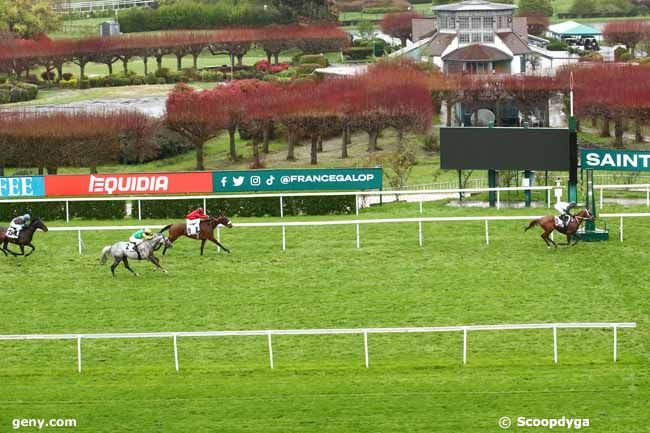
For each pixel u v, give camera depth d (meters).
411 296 46.31
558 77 105.19
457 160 62.09
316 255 52.38
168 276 49.56
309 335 42.56
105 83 133.38
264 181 62.38
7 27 156.38
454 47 123.69
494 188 59.25
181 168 89.88
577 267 49.38
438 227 56.84
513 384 37.75
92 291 47.78
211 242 54.97
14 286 48.66
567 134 60.41
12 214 60.62
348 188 62.38
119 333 42.03
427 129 91.38
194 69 138.62
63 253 53.56
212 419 35.84
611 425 34.97
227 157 93.56
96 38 144.88
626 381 37.78
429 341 41.59
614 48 153.62
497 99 101.62
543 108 103.62
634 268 48.94
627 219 57.25
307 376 38.72
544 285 47.16
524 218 52.97
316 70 127.19
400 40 165.75
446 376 38.47
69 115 91.62
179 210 60.72
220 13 170.00
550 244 52.88
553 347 40.66
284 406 36.56
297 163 89.69
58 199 60.47
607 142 94.25
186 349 41.38
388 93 93.69
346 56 150.88
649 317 43.22
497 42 122.94
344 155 91.12
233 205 60.28
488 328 38.88
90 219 60.75
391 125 90.25
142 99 120.12
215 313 44.88
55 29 166.25
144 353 41.09
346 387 37.81
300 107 90.38
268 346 41.03
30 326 43.88
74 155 85.25
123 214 60.78
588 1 188.00
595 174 73.25
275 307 45.44
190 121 88.12
